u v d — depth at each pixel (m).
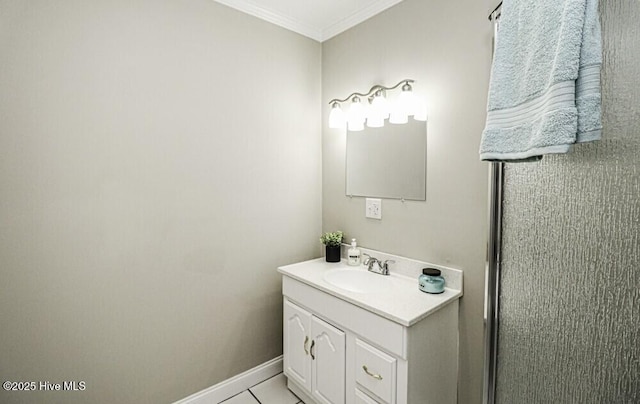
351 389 1.57
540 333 0.95
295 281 1.91
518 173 1.04
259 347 2.16
